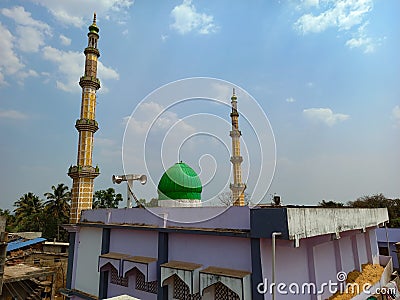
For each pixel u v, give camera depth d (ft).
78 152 65.41
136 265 40.14
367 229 57.26
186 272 33.78
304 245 35.96
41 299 58.90
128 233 46.16
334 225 34.42
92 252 52.26
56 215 159.02
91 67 70.54
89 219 55.26
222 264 33.19
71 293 53.31
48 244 110.93
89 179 64.18
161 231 39.29
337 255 44.75
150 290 41.01
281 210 27.30
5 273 54.85
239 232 30.89
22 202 172.65
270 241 30.86
